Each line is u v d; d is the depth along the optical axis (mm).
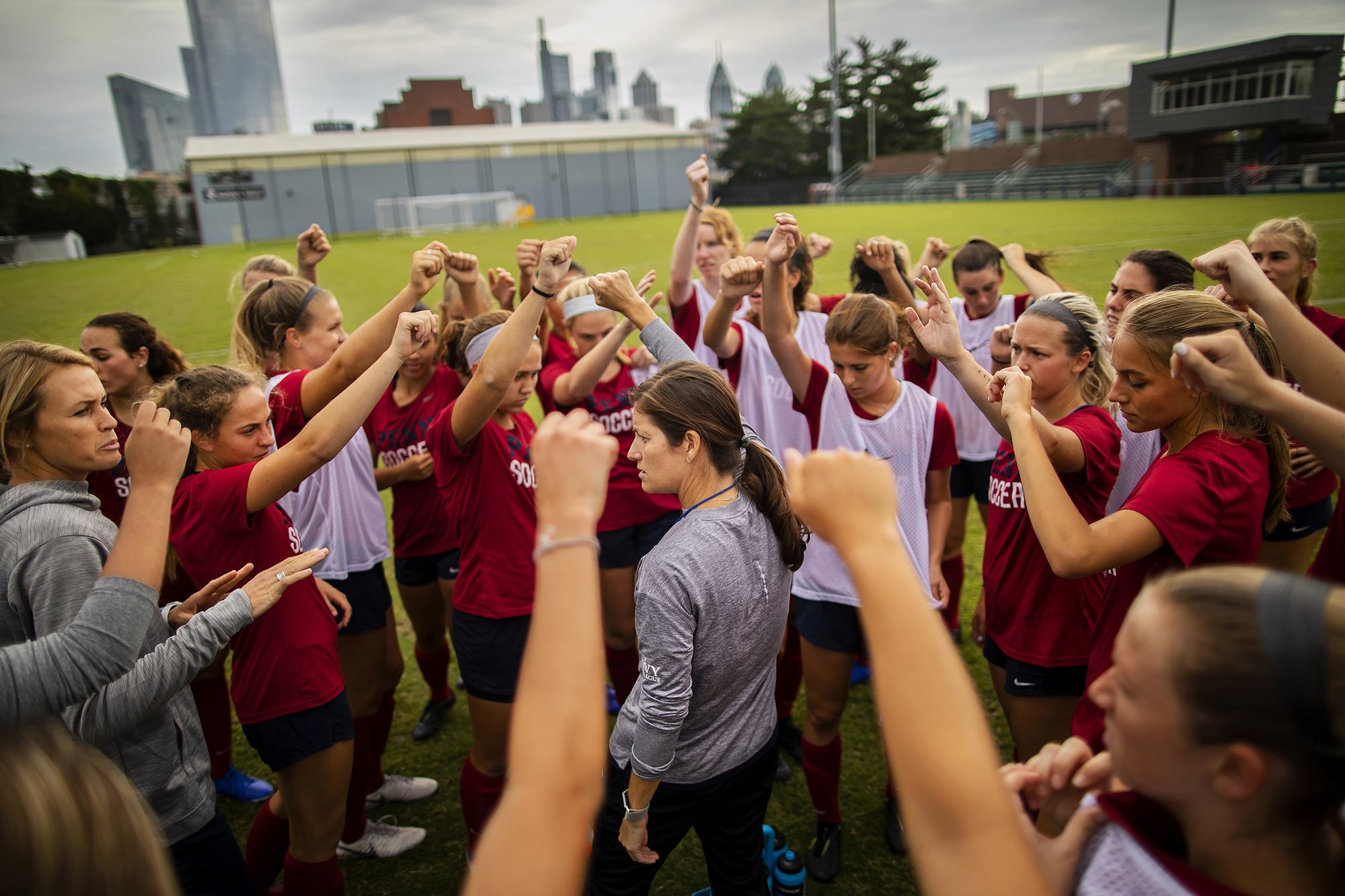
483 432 2426
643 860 1759
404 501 3330
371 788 3066
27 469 1693
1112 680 849
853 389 2615
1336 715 691
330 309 2971
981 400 2250
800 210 38375
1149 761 794
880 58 56438
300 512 2852
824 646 2502
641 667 1708
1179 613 773
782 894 2281
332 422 1933
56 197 40562
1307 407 1392
